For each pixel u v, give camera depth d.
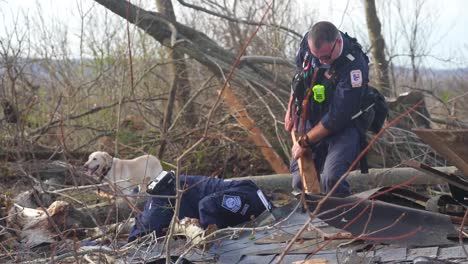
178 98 11.50
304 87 6.41
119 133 10.73
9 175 9.02
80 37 11.59
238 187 6.39
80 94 11.42
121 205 7.41
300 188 6.59
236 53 12.31
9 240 6.18
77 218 6.98
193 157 10.71
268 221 6.31
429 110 12.01
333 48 6.08
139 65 11.70
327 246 5.42
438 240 5.24
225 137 9.98
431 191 8.95
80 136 11.01
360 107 6.35
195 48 10.84
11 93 9.98
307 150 6.45
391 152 10.38
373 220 5.43
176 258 5.34
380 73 13.29
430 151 10.25
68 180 8.89
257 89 10.96
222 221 6.30
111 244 5.73
